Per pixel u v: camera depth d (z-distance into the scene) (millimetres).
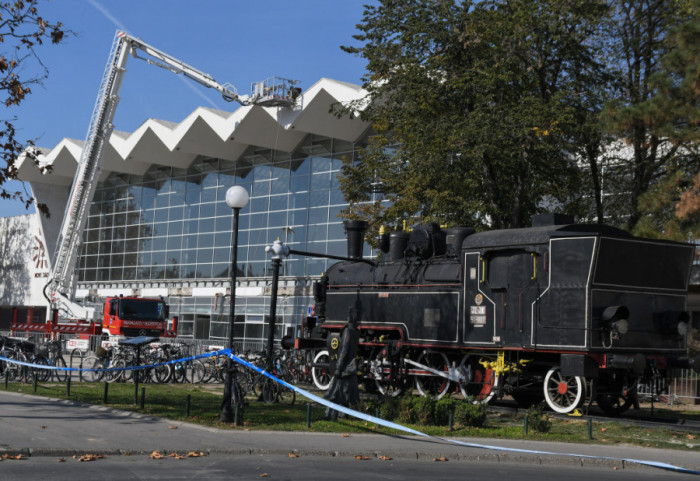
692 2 22609
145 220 58062
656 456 12641
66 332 34656
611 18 26109
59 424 13578
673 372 21812
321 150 46781
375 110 30938
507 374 19141
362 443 12961
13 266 68562
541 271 18109
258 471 10336
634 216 25500
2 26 16422
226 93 44219
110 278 60031
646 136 23391
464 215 27219
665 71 20672
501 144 25516
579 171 27484
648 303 18031
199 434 13211
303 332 25812
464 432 14570
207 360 24844
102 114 40906
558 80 27141
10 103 16516
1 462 10344
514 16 25359
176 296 54406
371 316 22641
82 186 40781
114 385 22391
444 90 27719
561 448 13156
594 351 17000
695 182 19656
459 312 19922
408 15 28203
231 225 51938
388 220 30172
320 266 45875
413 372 20984
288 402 18828
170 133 49844
